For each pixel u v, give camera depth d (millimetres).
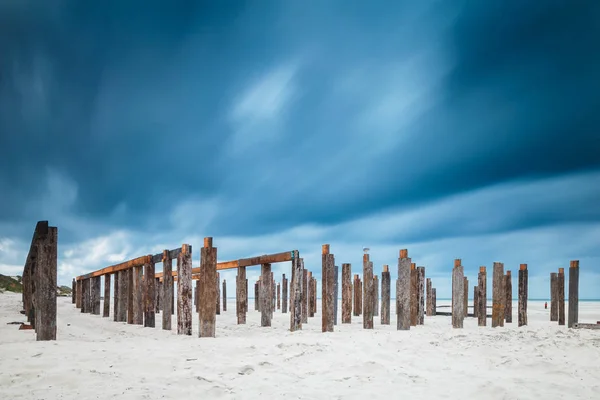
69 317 18438
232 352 7793
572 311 14664
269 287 14891
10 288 41594
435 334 11133
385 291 16484
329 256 12367
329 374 6668
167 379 5973
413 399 5531
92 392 5305
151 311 13906
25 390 5367
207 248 10805
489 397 5633
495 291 15133
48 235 9195
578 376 6676
